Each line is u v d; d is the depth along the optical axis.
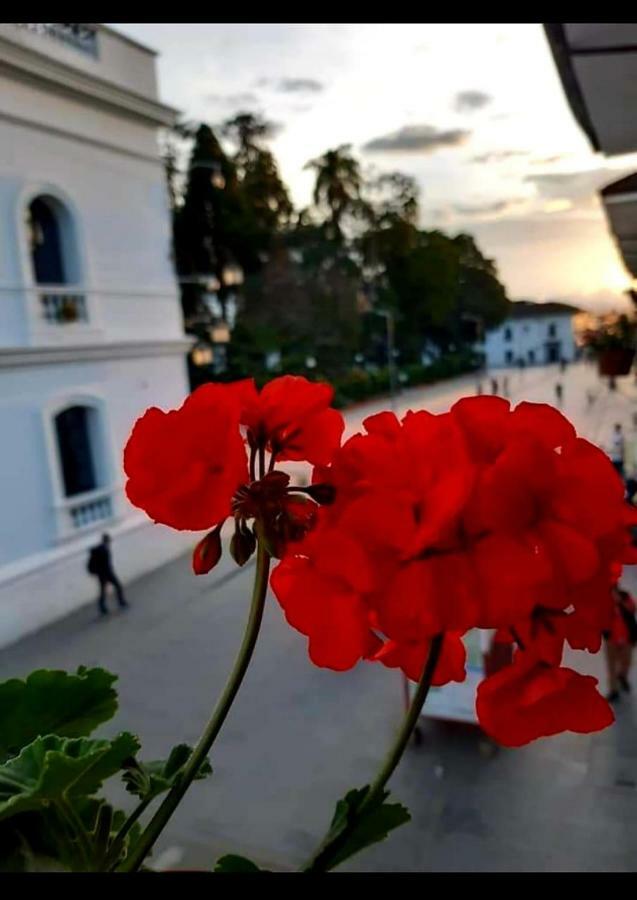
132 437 0.64
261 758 5.29
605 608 0.59
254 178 20.45
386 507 0.55
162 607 8.55
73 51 8.63
